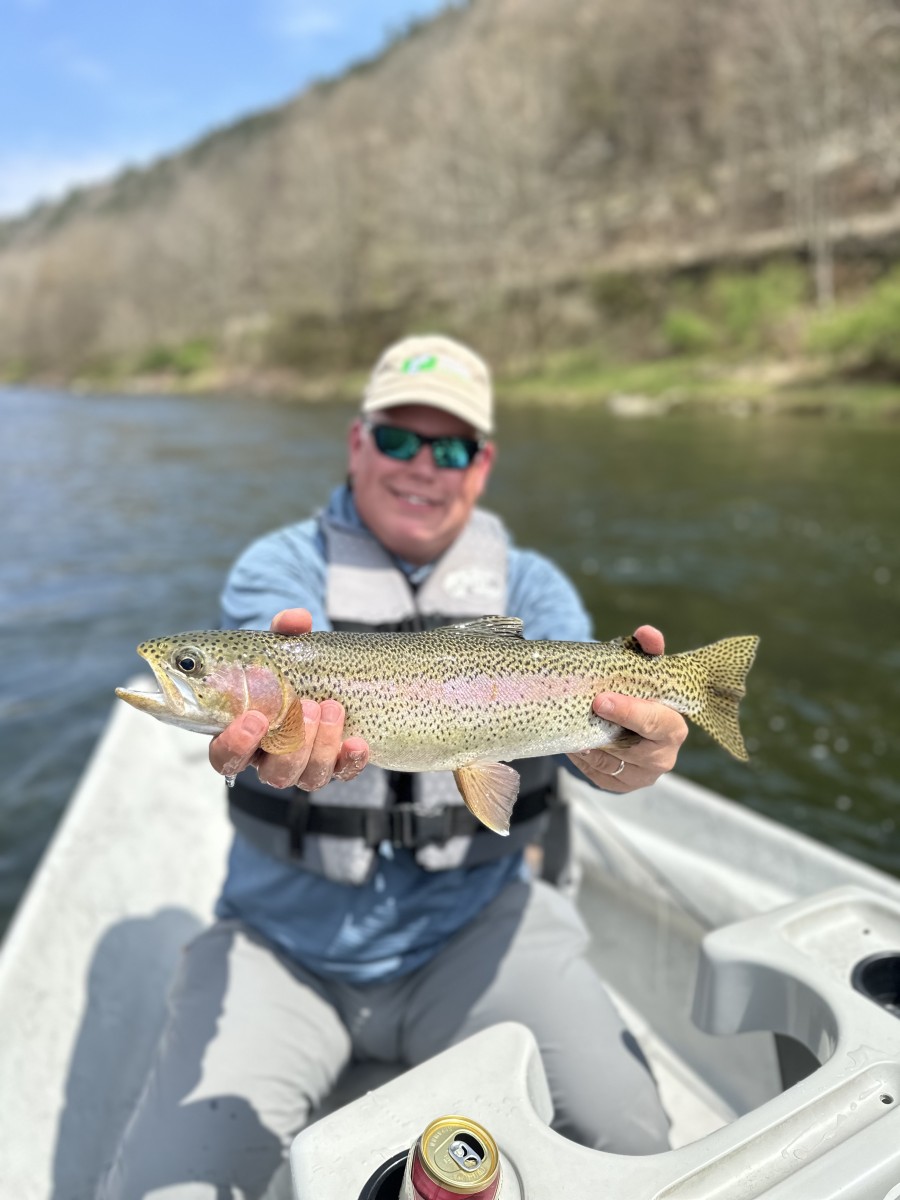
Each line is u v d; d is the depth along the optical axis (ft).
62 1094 8.63
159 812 13.05
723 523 45.01
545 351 148.87
